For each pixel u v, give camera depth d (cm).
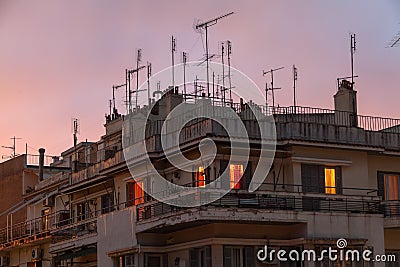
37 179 6334
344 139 4275
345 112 4438
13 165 6444
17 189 6344
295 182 4150
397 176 4516
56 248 5169
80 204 5300
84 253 4834
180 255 4206
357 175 4325
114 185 4812
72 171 5319
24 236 5784
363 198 4266
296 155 4169
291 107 4369
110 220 4578
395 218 4259
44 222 5875
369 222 4184
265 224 4044
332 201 4178
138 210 4312
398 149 4453
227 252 3988
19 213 6281
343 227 4109
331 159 4250
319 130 4216
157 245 4322
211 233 3981
